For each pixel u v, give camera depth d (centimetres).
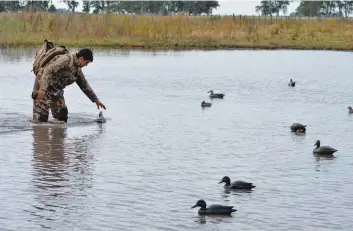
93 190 1605
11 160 1870
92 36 6369
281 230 1364
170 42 6550
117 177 1722
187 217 1430
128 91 3419
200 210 1446
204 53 5981
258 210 1484
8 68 4234
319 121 2634
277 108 2953
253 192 1617
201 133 2322
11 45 5809
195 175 1758
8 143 2083
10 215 1420
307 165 1891
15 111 2655
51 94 2411
